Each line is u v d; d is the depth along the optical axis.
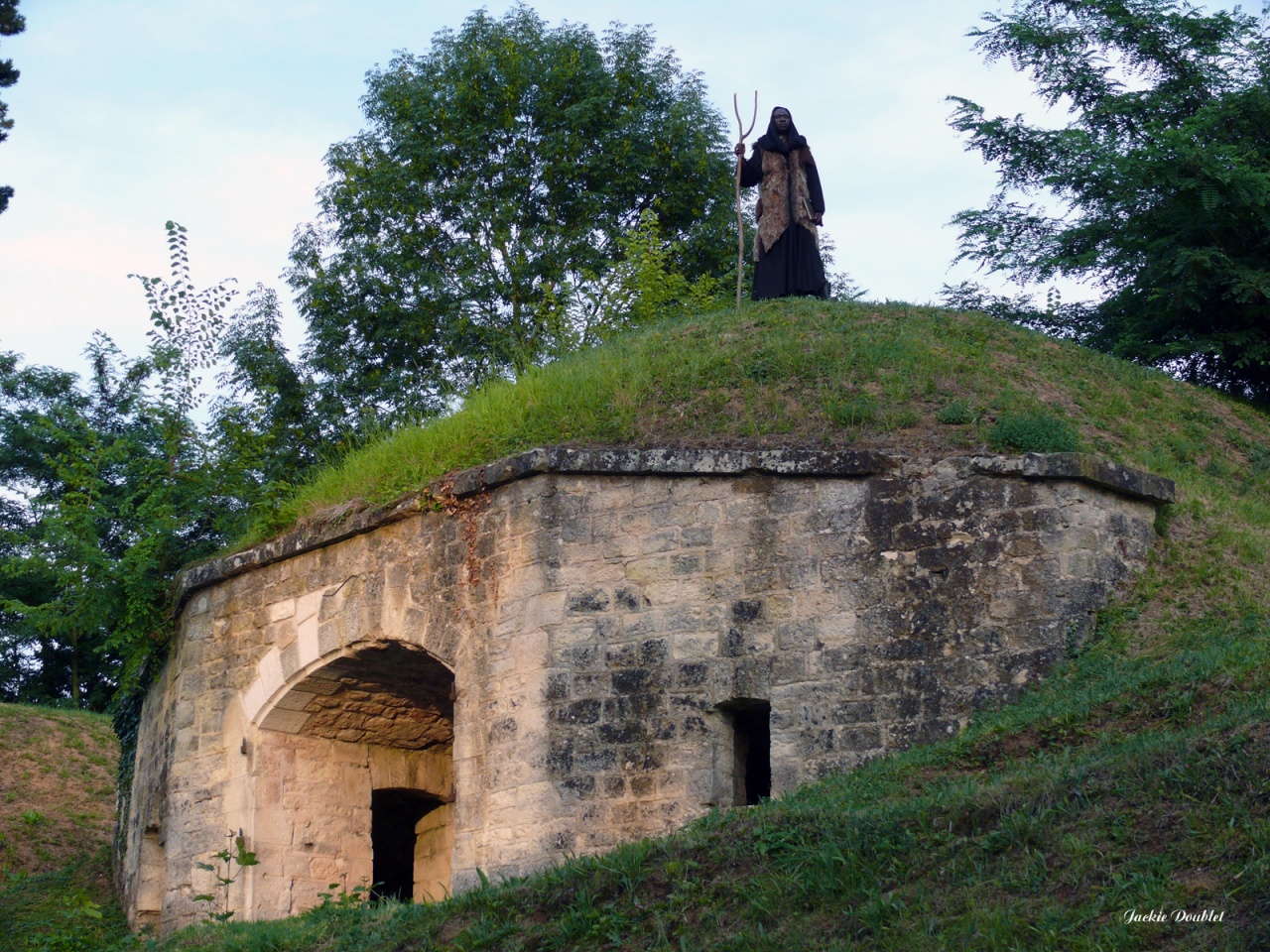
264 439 18.91
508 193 27.95
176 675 16.59
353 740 16.03
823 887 9.07
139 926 16.17
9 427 31.16
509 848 12.70
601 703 12.79
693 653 12.74
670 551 13.05
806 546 12.72
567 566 13.23
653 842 10.56
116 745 23.73
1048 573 12.20
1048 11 24.52
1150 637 12.01
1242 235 21.03
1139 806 8.77
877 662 12.23
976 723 11.65
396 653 14.52
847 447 13.21
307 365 27.12
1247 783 8.53
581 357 17.17
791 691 12.38
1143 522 13.12
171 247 19.00
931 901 8.59
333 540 15.06
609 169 28.08
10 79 28.78
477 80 28.42
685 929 9.18
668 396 14.82
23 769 21.91
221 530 17.69
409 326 26.75
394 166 27.66
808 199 19.05
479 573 13.76
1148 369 18.59
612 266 25.17
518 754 12.92
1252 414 18.45
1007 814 9.20
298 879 15.13
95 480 18.28
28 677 32.66
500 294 27.00
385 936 10.89
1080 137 22.27
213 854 14.71
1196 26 23.50
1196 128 20.84
